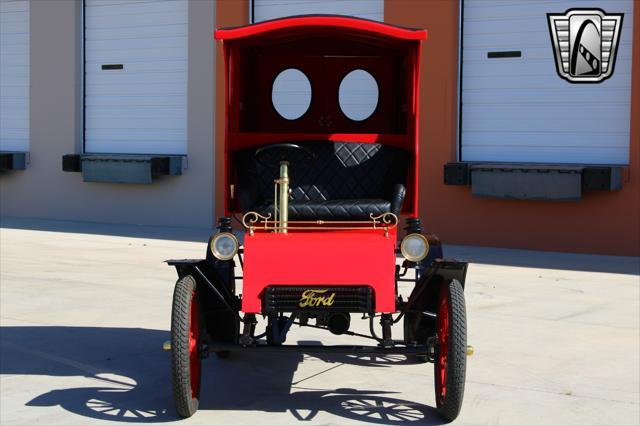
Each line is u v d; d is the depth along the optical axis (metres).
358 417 5.52
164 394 6.00
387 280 5.28
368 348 5.39
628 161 13.17
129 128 17.52
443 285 5.55
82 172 17.34
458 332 5.17
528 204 13.54
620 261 12.38
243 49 6.64
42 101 18.36
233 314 5.64
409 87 6.23
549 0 13.59
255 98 6.91
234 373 6.59
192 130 16.56
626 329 7.99
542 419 5.50
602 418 5.54
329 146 6.27
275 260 5.31
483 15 14.02
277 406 5.76
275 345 5.41
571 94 13.54
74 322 8.16
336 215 5.86
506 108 13.95
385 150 6.29
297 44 6.77
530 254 13.05
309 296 5.28
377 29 5.97
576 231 13.23
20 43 18.72
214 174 16.36
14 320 8.23
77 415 5.52
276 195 5.62
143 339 7.54
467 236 14.03
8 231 15.95
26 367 6.64
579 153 13.52
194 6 16.48
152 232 15.80
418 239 5.30
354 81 6.86
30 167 18.56
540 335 7.73
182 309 5.23
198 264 5.38
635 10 12.93
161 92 17.09
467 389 6.12
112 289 9.83
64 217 18.16
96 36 17.80
